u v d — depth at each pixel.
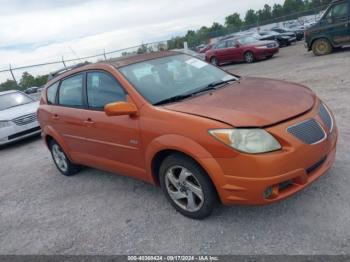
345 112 6.50
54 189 5.59
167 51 5.13
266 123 3.20
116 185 5.19
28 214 4.89
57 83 5.62
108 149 4.54
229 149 3.18
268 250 3.13
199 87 4.28
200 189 3.57
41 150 8.33
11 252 3.99
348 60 12.12
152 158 3.85
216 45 20.70
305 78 10.79
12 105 10.17
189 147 3.39
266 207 3.77
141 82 4.23
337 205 3.57
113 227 4.04
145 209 4.28
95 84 4.68
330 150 3.61
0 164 7.91
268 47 18.73
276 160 3.11
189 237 3.55
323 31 14.59
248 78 4.64
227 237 3.42
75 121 4.93
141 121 3.88
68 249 3.80
